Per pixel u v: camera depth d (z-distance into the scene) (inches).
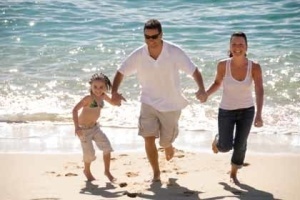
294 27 705.0
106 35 682.8
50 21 738.2
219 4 801.6
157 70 290.4
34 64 583.2
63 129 412.2
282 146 372.2
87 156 301.3
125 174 312.3
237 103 288.5
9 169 322.3
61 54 613.6
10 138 390.6
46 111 455.2
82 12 772.0
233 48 283.3
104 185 292.2
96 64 582.2
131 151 361.1
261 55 592.4
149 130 296.4
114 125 417.4
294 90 496.4
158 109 294.4
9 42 659.4
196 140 384.5
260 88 287.9
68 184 293.7
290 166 327.3
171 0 823.1
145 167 326.0
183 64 291.1
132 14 765.3
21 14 761.0
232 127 292.0
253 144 375.6
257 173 313.6
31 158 345.4
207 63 562.9
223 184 294.2
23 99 483.8
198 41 654.5
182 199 270.2
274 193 280.1
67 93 501.0
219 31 690.8
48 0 826.8
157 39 285.0
